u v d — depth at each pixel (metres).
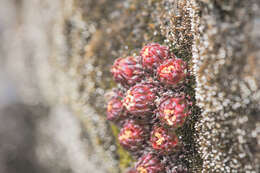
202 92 0.38
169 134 0.38
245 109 0.36
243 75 0.36
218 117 0.37
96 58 0.47
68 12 0.49
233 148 0.37
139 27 0.43
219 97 0.37
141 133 0.39
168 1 0.40
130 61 0.39
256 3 0.35
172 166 0.39
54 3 0.55
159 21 0.41
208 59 0.37
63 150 0.63
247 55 0.36
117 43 0.45
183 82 0.38
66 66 0.51
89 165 0.51
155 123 0.38
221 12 0.36
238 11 0.36
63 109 0.57
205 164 0.38
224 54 0.36
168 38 0.40
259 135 0.36
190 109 0.38
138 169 0.39
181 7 0.39
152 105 0.38
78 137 0.53
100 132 0.47
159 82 0.38
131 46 0.44
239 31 0.36
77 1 0.48
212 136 0.38
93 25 0.47
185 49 0.39
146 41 0.42
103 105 0.46
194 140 0.39
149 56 0.38
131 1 0.44
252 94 0.36
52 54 0.57
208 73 0.37
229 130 0.37
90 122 0.48
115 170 0.47
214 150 0.38
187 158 0.39
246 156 0.36
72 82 0.50
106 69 0.46
